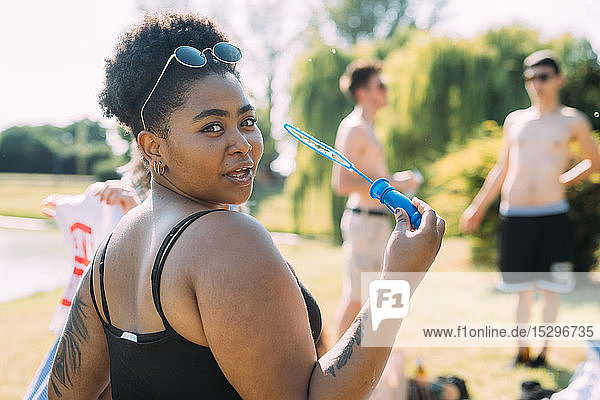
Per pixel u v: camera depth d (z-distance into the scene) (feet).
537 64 15.28
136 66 3.26
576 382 8.98
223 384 3.11
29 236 48.14
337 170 13.71
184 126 3.17
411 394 9.74
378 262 13.03
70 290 5.86
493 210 25.40
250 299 2.90
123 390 3.45
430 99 37.86
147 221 3.43
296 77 43.98
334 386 2.96
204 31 3.42
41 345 15.87
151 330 3.19
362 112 13.99
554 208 14.78
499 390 11.69
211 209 3.25
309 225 43.16
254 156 3.32
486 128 29.14
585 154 15.30
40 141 96.17
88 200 5.92
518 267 14.52
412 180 14.05
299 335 3.03
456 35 39.81
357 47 46.98
